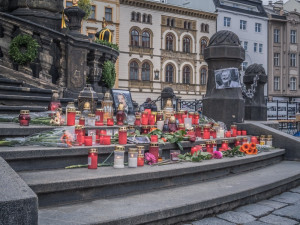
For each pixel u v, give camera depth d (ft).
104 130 16.49
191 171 15.19
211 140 19.24
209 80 28.32
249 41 167.22
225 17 162.81
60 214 10.09
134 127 18.34
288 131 62.39
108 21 135.33
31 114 18.40
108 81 34.76
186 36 155.43
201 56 159.94
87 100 20.86
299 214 13.53
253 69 39.58
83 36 31.53
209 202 12.66
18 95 24.79
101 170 13.39
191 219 12.19
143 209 10.91
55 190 10.89
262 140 25.20
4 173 8.66
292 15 174.29
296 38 175.32
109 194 12.37
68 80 30.09
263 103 40.34
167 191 13.73
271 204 15.02
